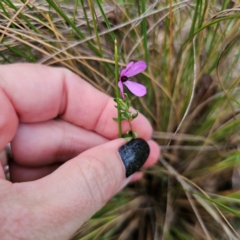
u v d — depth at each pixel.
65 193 0.09
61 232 0.09
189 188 0.13
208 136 0.13
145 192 0.15
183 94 0.14
